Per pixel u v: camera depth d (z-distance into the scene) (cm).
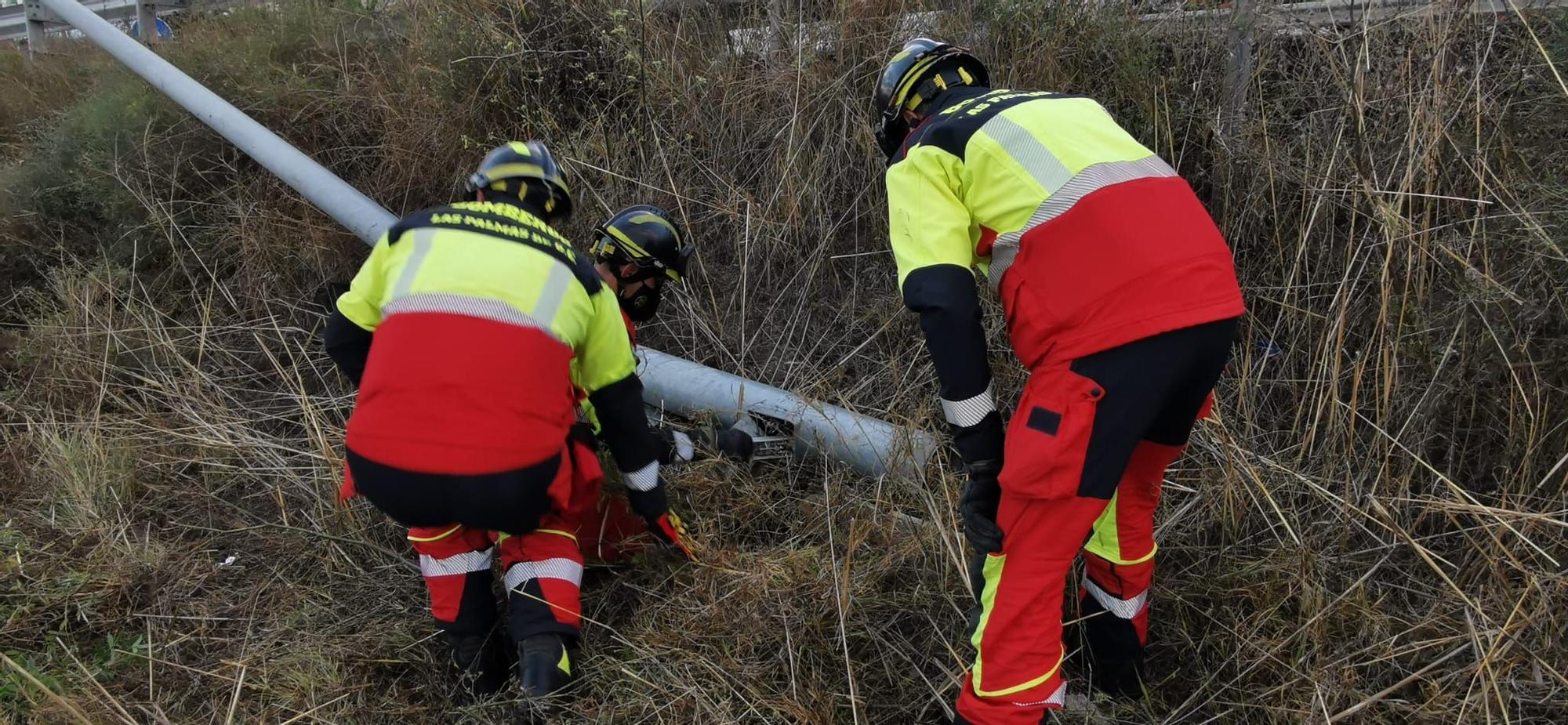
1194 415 179
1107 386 159
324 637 232
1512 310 225
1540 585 199
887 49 343
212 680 219
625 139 370
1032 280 167
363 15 464
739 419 290
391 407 179
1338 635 212
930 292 167
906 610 228
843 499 262
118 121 419
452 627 207
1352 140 271
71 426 312
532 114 388
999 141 171
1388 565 226
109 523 273
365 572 255
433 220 193
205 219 404
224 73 446
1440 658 198
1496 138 249
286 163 355
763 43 380
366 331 200
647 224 241
